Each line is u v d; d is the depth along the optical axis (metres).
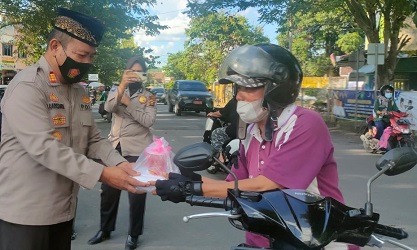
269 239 1.82
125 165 2.51
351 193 6.74
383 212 5.77
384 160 1.93
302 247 1.67
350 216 1.79
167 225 5.30
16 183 2.22
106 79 40.03
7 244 2.23
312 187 2.06
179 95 22.16
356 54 16.59
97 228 5.19
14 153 2.22
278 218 1.71
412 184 7.35
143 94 4.67
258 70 1.94
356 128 15.55
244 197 1.80
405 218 5.51
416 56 19.83
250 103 2.00
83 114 2.45
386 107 10.52
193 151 1.89
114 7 17.25
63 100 2.32
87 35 2.27
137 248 4.57
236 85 2.04
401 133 9.93
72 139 2.39
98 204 6.16
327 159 2.07
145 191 2.27
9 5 17.48
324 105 19.34
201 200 1.87
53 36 2.28
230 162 2.31
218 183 1.96
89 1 16.42
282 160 1.94
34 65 2.32
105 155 2.57
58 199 2.28
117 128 4.70
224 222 5.40
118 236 4.93
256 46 2.03
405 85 21.02
